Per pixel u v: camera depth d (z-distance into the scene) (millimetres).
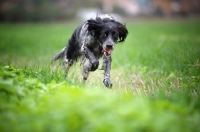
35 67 8922
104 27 8617
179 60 10328
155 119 4438
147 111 4570
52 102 5066
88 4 56688
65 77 7934
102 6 57312
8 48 18688
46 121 4445
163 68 10211
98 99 4902
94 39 8852
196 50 10734
